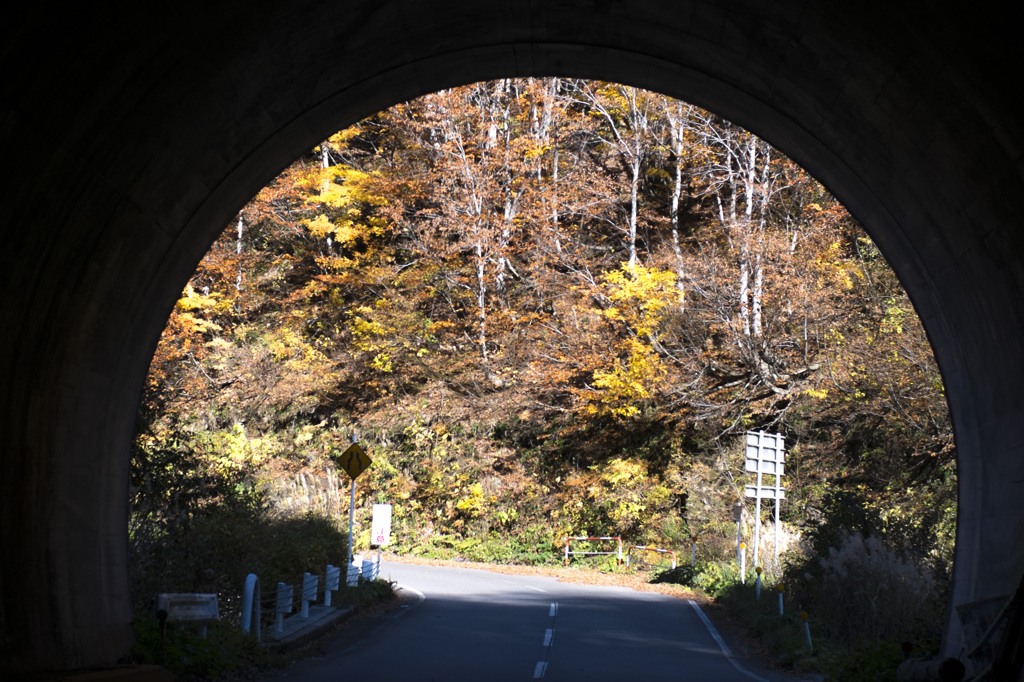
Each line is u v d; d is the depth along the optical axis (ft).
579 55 41.11
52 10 23.86
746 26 34.24
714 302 108.58
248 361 139.44
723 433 111.96
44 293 30.07
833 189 42.11
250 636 40.63
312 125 39.86
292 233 162.20
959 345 37.09
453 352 143.13
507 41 39.45
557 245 139.03
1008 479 33.12
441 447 134.10
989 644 27.55
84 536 33.83
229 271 141.28
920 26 27.86
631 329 120.06
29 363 29.96
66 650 30.83
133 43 27.25
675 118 132.77
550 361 131.13
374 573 77.87
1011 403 33.01
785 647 48.65
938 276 36.96
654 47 38.96
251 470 77.41
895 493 77.25
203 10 28.22
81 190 29.89
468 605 68.80
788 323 104.06
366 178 147.84
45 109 26.37
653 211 145.48
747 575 77.97
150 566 46.83
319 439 137.18
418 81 41.24
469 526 124.57
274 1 29.89
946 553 56.18
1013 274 31.32
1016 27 24.81
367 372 144.15
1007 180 29.63
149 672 31.86
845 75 33.32
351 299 155.53
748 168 114.93
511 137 155.12
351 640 49.80
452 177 142.00
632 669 41.83
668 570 99.86
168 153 33.12
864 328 88.07
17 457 29.50
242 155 37.63
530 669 40.73
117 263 33.94
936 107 30.48
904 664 34.01
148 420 53.36
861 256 94.73
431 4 34.65
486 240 138.82
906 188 35.91
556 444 131.23
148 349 39.22
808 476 97.60
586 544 117.80
